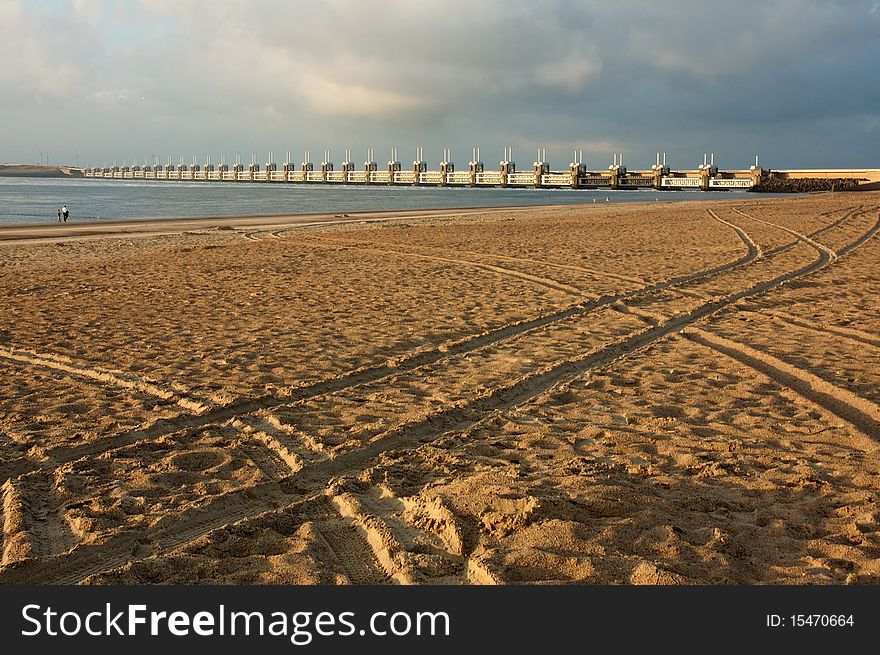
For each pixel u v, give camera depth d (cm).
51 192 10812
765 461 525
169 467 518
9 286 1377
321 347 887
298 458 534
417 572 382
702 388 710
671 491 474
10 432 586
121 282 1427
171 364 806
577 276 1504
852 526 423
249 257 1844
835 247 2008
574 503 446
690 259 1773
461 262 1734
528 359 830
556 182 16162
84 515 439
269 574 381
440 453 541
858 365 787
